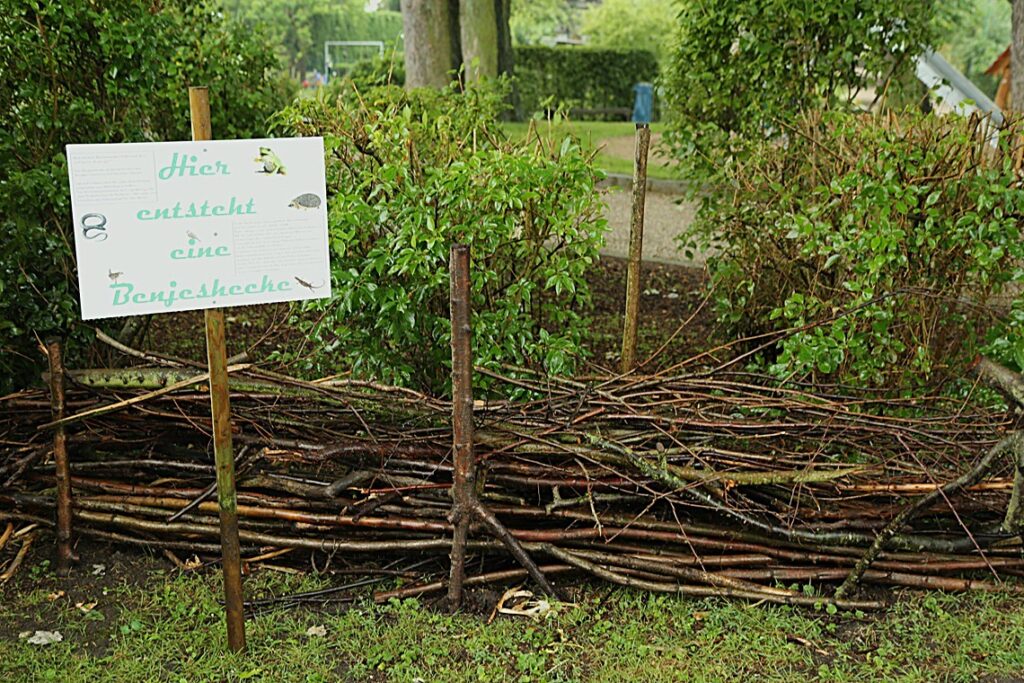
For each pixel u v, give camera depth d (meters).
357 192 4.01
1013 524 3.46
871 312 4.32
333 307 4.21
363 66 14.15
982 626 3.41
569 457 3.70
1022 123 4.61
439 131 4.55
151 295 2.88
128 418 3.86
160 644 3.24
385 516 3.67
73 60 4.71
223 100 6.34
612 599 3.54
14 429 3.92
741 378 5.32
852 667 3.19
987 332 4.48
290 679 3.10
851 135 4.77
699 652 3.25
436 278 3.88
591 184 4.08
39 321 4.35
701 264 8.19
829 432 3.83
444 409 3.71
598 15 28.56
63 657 3.17
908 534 3.63
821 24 5.76
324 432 3.77
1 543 3.73
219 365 2.98
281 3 32.78
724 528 3.64
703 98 6.12
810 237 4.75
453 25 13.46
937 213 4.22
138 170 2.82
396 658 3.21
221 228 2.92
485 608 3.46
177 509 3.74
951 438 3.85
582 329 4.51
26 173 4.29
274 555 3.71
